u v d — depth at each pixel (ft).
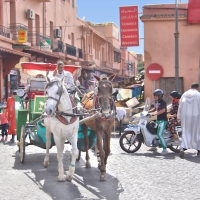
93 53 157.99
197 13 65.67
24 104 38.86
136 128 40.01
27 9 91.45
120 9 67.10
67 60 117.19
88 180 28.30
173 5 67.36
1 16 80.07
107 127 28.50
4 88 81.61
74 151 27.25
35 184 27.27
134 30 66.95
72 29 131.13
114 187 26.25
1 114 50.47
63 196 24.27
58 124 26.63
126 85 78.02
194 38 67.46
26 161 35.55
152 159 36.42
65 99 26.68
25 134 34.40
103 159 28.02
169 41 67.87
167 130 39.81
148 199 23.32
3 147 44.29
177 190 25.32
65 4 123.75
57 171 31.40
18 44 80.84
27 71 39.60
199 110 37.91
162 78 68.23
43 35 99.40
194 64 67.67
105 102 27.04
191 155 38.91
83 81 131.44
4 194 24.81
